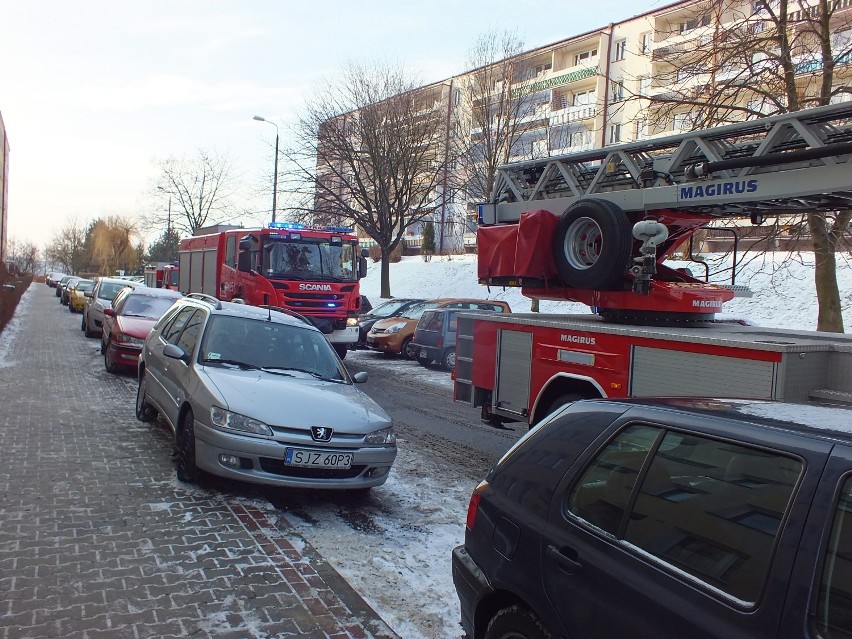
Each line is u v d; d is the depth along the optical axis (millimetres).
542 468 2957
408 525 5562
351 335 16078
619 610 2287
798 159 5457
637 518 2449
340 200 31438
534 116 29797
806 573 1899
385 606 4062
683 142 6355
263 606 3902
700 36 14383
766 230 13258
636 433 2680
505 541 2904
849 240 11992
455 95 35469
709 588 2104
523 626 2676
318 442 5691
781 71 13148
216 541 4812
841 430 2184
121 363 12672
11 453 6777
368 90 30719
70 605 3748
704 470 2355
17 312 31172
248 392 5969
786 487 2088
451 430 9805
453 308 17703
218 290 18016
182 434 6176
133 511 5301
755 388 4891
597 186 7230
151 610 3760
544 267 7312
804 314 19719
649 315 6723
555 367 6777
